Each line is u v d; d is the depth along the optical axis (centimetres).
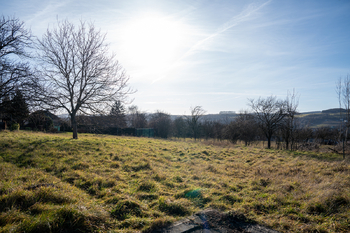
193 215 434
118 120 1750
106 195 502
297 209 471
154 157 1082
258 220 418
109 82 1650
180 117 4381
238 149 1723
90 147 1142
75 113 1612
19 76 1245
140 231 351
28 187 445
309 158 1305
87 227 336
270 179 714
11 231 288
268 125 2334
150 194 530
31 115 1457
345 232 375
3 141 1047
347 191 555
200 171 848
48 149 979
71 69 1584
